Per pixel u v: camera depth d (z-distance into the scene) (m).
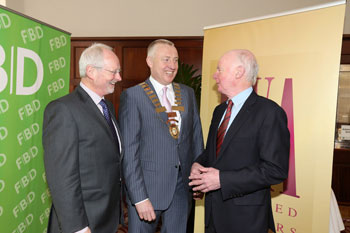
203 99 2.23
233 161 1.35
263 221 1.31
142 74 4.14
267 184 1.23
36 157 1.77
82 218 1.22
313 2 3.69
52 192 1.21
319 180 1.62
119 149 1.51
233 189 1.27
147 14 4.07
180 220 1.75
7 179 1.55
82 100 1.34
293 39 1.71
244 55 1.41
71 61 4.24
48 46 1.84
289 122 1.73
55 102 1.27
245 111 1.37
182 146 1.71
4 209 1.54
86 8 4.18
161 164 1.65
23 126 1.65
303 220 1.69
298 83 1.69
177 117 1.73
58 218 1.28
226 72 1.41
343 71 3.70
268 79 1.82
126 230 2.86
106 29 4.17
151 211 1.55
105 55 1.36
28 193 1.72
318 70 1.62
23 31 1.61
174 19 4.02
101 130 1.34
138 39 4.07
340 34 1.54
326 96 1.59
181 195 1.76
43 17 4.25
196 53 3.98
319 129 1.62
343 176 3.75
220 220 1.38
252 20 1.90
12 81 1.54
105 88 1.41
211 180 1.31
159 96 1.73
